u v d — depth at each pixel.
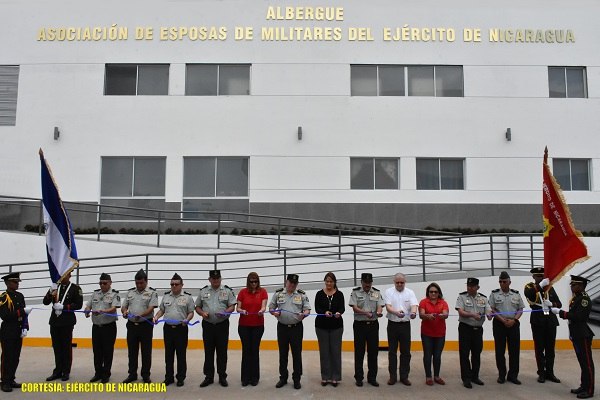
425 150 15.42
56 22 15.69
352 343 11.15
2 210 14.80
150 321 8.23
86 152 15.17
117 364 9.55
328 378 8.11
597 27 16.09
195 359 10.05
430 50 15.85
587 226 15.24
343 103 15.49
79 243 13.03
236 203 15.21
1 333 7.74
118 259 13.00
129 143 15.25
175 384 8.09
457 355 10.60
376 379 8.49
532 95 15.73
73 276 12.80
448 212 15.20
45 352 10.50
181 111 15.39
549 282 7.45
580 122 15.70
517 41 15.92
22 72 15.45
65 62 15.52
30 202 14.91
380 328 11.24
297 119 15.41
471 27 15.95
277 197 15.09
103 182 15.27
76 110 15.33
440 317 8.26
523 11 16.06
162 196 15.22
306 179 15.18
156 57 15.64
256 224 14.98
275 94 15.48
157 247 13.20
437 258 14.77
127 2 15.80
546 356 8.49
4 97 15.43
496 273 12.16
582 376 7.62
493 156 15.45
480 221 15.18
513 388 8.02
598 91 15.86
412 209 15.17
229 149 15.27
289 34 15.71
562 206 7.42
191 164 15.41
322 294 8.21
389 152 15.38
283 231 14.86
